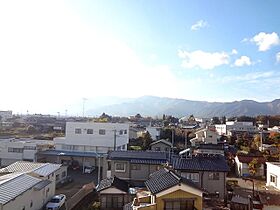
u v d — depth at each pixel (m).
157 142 44.56
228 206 20.42
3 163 39.53
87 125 44.00
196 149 38.81
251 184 29.81
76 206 22.33
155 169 27.59
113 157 28.55
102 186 22.11
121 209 20.95
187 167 23.52
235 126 71.81
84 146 43.88
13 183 18.16
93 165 39.75
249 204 19.86
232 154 41.22
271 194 21.78
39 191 20.69
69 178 31.58
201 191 15.54
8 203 15.81
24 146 39.53
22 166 24.98
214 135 52.72
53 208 21.27
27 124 85.88
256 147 48.25
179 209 15.37
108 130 43.62
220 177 23.41
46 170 23.70
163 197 15.33
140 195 19.53
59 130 75.50
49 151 41.38
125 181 24.88
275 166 26.25
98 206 21.23
